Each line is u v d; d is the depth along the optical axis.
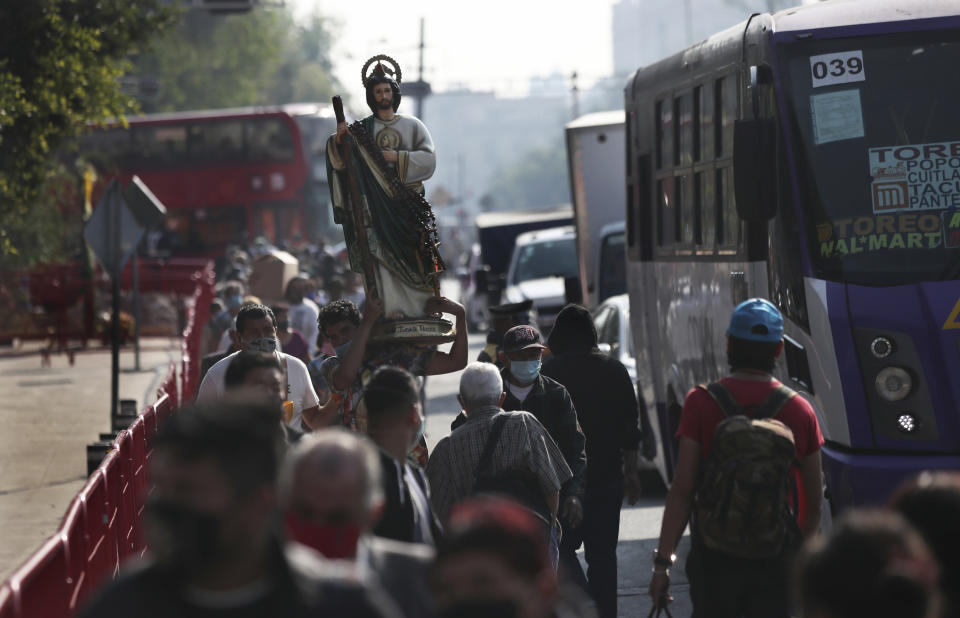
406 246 12.11
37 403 36.62
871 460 13.81
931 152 15.02
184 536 4.63
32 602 7.55
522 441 11.51
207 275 60.97
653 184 21.64
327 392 14.79
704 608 9.48
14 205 40.72
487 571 4.91
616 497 14.23
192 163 80.94
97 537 11.16
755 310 9.80
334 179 12.23
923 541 5.28
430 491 11.62
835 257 14.67
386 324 12.14
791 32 15.55
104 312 59.38
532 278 48.44
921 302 14.20
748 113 16.19
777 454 9.23
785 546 9.31
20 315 57.19
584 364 14.38
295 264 35.19
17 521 19.88
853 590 4.43
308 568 5.01
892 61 15.37
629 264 23.58
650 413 21.98
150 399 37.62
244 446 4.67
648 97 21.95
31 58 37.53
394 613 5.33
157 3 41.44
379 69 12.31
